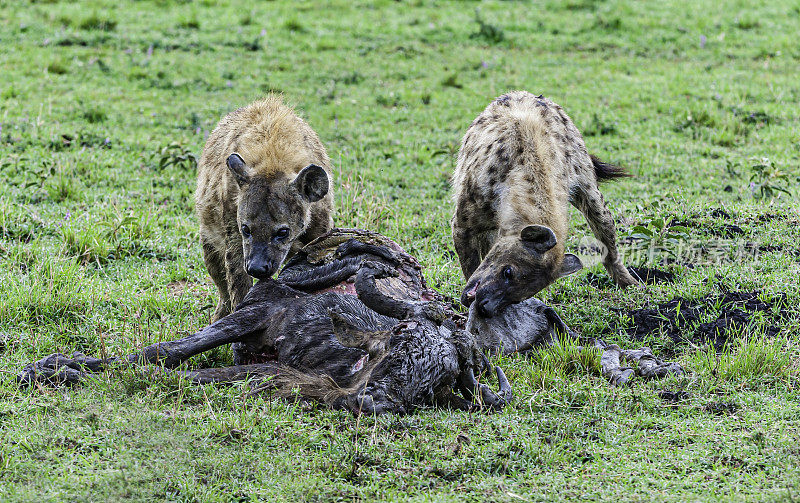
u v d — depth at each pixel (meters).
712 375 20.16
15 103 45.97
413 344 17.20
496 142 23.97
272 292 20.31
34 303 23.62
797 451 16.22
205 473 15.45
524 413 18.09
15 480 14.87
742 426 17.47
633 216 32.62
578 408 18.55
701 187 36.94
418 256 29.56
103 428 16.72
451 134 44.78
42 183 34.47
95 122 44.56
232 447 16.19
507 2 71.19
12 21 61.28
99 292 25.22
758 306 24.58
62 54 55.62
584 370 20.83
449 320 18.33
